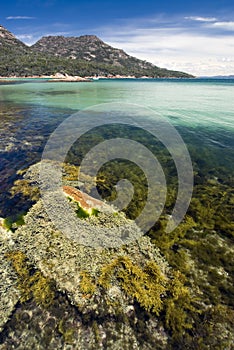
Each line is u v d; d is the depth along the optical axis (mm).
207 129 16156
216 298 4434
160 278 4699
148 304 4234
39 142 12773
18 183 8023
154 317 4094
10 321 3941
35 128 15547
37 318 4012
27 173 8789
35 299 4262
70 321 3992
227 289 4617
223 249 5621
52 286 4445
